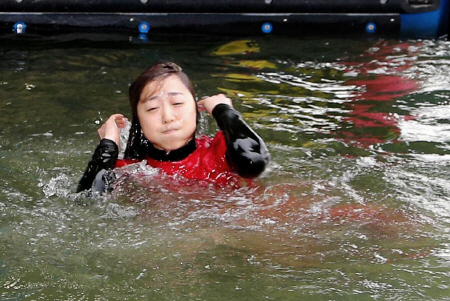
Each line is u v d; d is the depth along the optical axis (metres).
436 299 4.65
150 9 12.11
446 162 7.11
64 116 8.61
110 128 6.95
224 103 7.02
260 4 11.99
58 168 7.05
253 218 5.85
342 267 5.09
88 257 5.30
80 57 11.06
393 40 11.86
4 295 4.79
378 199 6.20
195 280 4.95
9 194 6.41
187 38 12.09
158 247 5.43
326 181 6.61
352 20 11.98
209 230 5.67
